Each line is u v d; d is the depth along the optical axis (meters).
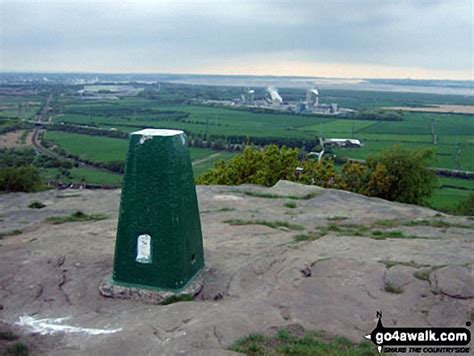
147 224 7.43
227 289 7.69
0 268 8.47
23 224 12.14
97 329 6.47
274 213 13.11
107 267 8.48
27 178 20.69
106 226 11.44
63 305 7.30
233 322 6.23
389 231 10.95
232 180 24.42
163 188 7.35
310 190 16.36
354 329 6.30
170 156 7.34
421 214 13.29
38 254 9.13
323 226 11.52
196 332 5.97
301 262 8.31
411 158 25.17
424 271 7.73
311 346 5.70
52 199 15.73
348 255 8.77
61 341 6.24
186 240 7.64
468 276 7.44
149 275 7.48
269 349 5.62
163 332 6.11
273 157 24.52
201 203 14.41
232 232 10.79
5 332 6.47
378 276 7.67
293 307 6.81
